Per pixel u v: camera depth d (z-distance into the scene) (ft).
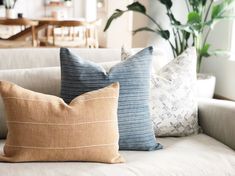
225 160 4.42
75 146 4.17
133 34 11.85
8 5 15.92
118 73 4.83
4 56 5.91
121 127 4.66
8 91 4.25
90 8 24.67
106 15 23.13
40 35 17.56
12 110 4.21
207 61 12.58
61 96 4.82
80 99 4.39
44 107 4.23
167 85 5.36
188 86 5.47
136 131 4.71
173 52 10.84
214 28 11.97
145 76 4.95
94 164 4.15
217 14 9.66
